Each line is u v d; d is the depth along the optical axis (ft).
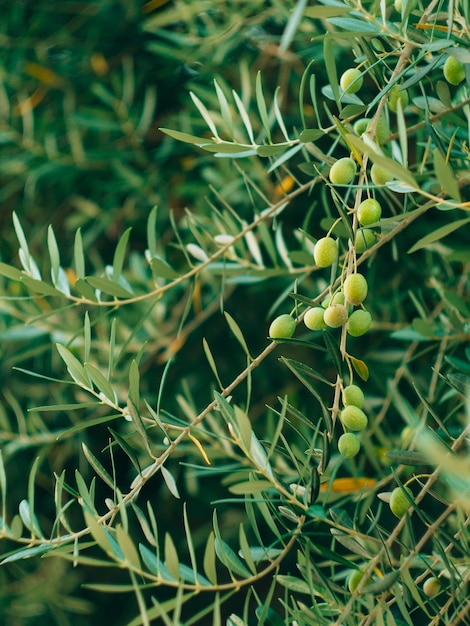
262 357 2.76
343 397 2.69
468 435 2.68
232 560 2.68
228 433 3.82
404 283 4.75
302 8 2.19
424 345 4.63
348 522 2.82
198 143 2.77
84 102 6.22
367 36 2.68
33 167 5.75
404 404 3.58
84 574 7.44
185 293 5.26
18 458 6.54
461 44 2.66
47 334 5.41
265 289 5.15
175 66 5.90
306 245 3.59
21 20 6.15
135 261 4.75
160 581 2.55
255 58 5.26
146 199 5.85
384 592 2.66
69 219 5.81
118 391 4.75
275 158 3.20
